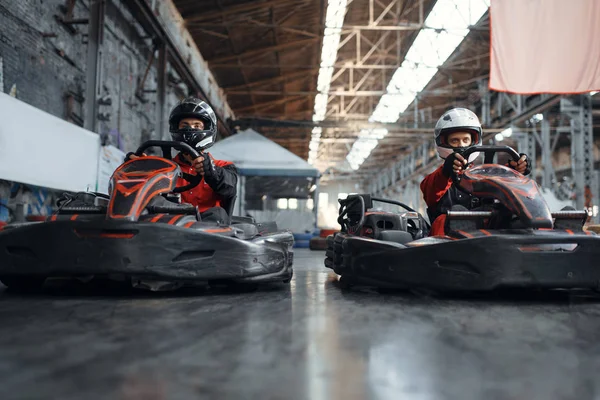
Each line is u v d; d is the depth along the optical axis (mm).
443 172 2730
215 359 1187
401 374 1086
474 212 2455
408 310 1962
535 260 2160
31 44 5645
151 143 2666
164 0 10273
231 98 17812
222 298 2271
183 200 2965
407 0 12461
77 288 2506
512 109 14453
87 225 2156
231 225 2645
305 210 11047
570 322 1717
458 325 1651
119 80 8312
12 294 2279
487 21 12141
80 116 6844
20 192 5305
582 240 2180
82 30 6875
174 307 1966
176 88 11695
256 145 11469
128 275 2164
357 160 29969
